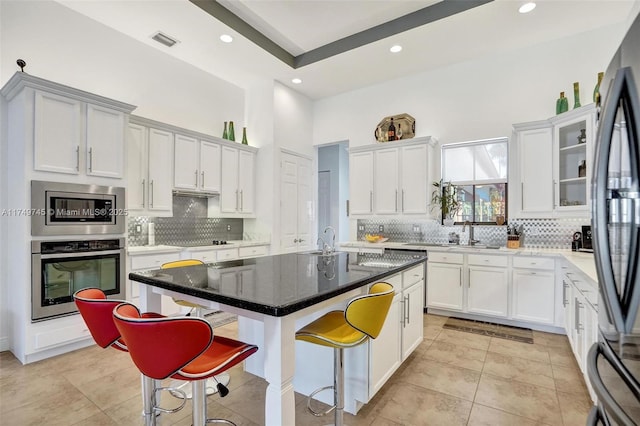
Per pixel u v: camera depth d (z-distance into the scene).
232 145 4.67
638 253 0.85
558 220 3.79
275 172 4.98
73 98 2.83
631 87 0.92
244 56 4.22
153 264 3.47
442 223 4.55
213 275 1.81
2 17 2.89
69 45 3.32
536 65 3.92
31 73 3.06
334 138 5.56
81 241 2.87
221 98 4.94
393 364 2.27
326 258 2.56
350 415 1.96
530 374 2.46
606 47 3.53
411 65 4.46
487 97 4.22
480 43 3.87
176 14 3.35
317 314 2.12
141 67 3.96
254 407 2.04
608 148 1.04
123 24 3.57
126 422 1.88
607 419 1.06
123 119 3.18
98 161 2.98
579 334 2.44
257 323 2.42
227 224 5.04
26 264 2.58
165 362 1.14
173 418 1.92
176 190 3.96
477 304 3.70
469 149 4.40
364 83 5.08
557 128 3.46
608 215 1.03
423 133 4.68
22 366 2.56
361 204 4.85
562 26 3.52
